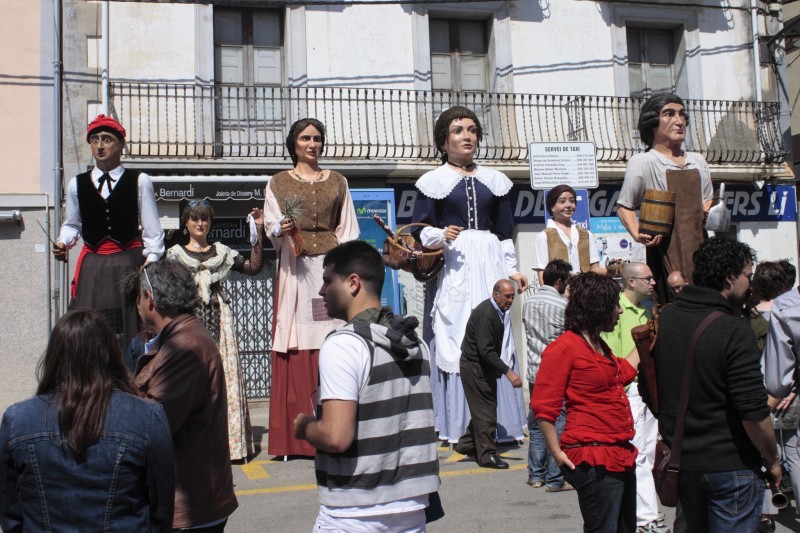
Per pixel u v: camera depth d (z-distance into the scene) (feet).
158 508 9.86
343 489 10.64
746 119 50.42
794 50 54.65
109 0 40.78
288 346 23.99
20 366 38.50
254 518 19.13
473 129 25.05
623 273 19.27
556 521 18.94
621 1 48.83
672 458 12.68
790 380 15.46
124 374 10.07
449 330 25.23
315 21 44.04
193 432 12.46
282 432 24.45
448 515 19.47
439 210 25.12
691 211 18.26
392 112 44.73
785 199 51.42
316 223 23.67
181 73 41.91
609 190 48.67
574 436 13.84
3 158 39.06
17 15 39.55
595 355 13.99
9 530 9.55
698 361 12.46
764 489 12.45
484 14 46.91
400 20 45.21
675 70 50.93
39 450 9.34
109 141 19.39
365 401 10.69
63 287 39.01
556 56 47.75
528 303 22.65
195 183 39.63
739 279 12.89
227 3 42.78
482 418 24.16
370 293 11.60
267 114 43.88
